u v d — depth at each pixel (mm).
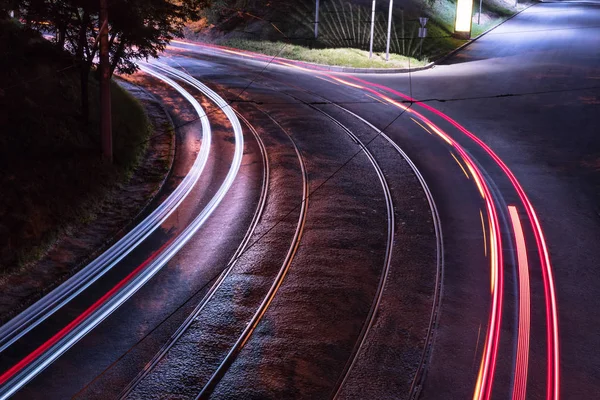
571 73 34562
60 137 19016
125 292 13398
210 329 12016
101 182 18547
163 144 23375
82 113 20531
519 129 25188
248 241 15898
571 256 14797
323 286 13570
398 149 23234
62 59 21859
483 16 58812
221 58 39781
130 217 17422
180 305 12914
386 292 13320
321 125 26125
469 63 39656
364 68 37156
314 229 16547
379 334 11742
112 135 21234
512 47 44500
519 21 58250
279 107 28531
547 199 18281
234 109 28078
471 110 28156
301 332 11867
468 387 10125
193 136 24531
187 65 36875
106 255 15195
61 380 10383
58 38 22906
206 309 12719
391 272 14219
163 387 10258
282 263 14656
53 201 16391
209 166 21516
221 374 10594
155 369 10750
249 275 14125
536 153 22359
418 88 32688
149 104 27875
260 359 11016
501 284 13523
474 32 51375
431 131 25328
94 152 19469
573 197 18344
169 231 16625
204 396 10000
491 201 18234
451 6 57531
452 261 14672
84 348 11312
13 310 12453
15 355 11008
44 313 12477
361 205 18219
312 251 15281
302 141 24078
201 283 13836
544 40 46562
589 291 13195
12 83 19438
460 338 11539
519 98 29797
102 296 13219
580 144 23141
